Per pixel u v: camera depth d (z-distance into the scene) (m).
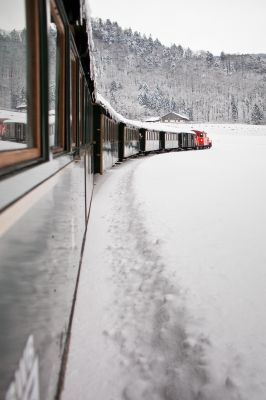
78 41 4.45
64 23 3.07
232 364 3.05
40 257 1.99
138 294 4.39
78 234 4.57
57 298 2.56
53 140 2.98
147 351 3.33
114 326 3.71
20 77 1.97
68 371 3.04
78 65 4.69
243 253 5.65
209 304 4.02
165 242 6.09
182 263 5.21
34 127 2.10
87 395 2.80
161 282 4.60
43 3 2.08
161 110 167.12
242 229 6.99
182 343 3.35
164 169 18.08
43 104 2.16
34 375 1.80
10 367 1.42
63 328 2.89
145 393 2.84
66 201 3.11
